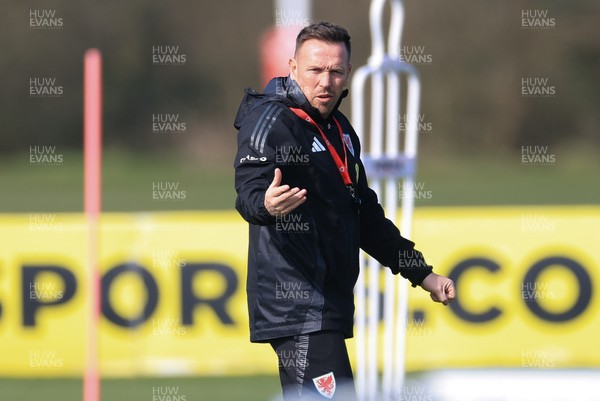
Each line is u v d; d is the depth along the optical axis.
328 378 10.90
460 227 22.58
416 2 85.19
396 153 16.11
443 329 22.11
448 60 85.94
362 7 84.62
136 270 22.12
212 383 21.42
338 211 11.12
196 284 22.22
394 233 12.09
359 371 16.20
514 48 86.44
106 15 91.44
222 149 90.56
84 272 22.14
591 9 86.31
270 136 10.78
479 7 85.44
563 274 22.41
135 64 92.00
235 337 22.22
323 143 11.12
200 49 92.00
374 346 16.27
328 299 11.09
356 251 11.42
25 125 92.19
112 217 22.55
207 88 92.44
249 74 92.06
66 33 91.19
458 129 86.94
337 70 10.98
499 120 86.88
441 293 12.04
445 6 85.31
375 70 15.89
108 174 81.31
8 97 91.38
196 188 65.81
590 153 86.19
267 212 10.07
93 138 16.22
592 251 22.45
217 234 22.38
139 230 22.27
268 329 11.10
